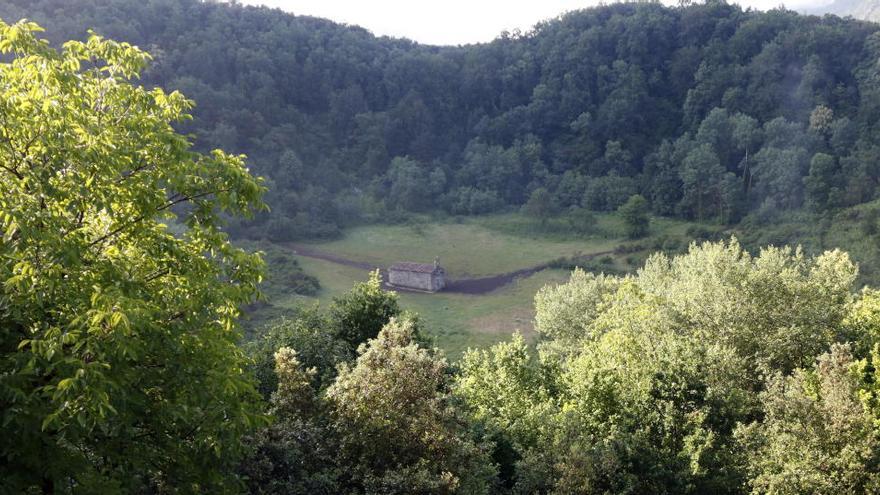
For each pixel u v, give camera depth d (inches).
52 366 400.5
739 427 976.9
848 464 864.9
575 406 1196.5
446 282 4468.5
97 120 515.8
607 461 968.3
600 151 7165.4
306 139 6766.7
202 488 560.1
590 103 7706.7
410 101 7770.7
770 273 1437.0
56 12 5142.7
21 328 476.1
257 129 6156.5
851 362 1029.2
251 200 573.0
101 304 437.7
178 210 3319.4
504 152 7140.8
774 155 5497.1
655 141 7140.8
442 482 725.3
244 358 580.1
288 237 5113.2
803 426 927.7
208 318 555.2
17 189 457.1
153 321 496.4
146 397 521.3
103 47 558.9
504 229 5836.6
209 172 548.4
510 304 3937.0
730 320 1386.6
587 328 2100.1
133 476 508.4
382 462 792.3
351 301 1472.7
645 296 1675.7
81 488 437.4
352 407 801.6
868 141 5423.2
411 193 6402.6
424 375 831.7
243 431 533.0
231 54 6565.0
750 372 1315.2
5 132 471.5
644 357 1274.6
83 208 497.4
